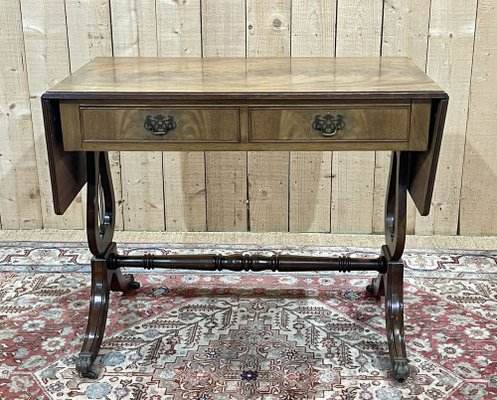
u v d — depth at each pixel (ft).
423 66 9.23
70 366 6.88
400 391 6.47
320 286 8.43
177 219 10.04
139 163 9.78
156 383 6.60
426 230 9.93
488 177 9.62
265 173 9.73
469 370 6.77
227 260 7.54
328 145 6.16
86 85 6.33
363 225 9.92
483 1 8.91
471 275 8.64
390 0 8.98
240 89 6.15
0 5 9.25
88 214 6.97
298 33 9.19
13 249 9.43
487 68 9.16
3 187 10.03
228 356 7.02
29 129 9.76
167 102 6.07
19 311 7.86
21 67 9.48
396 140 6.14
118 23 9.25
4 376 6.71
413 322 7.60
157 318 7.73
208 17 9.17
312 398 6.37
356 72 6.97
